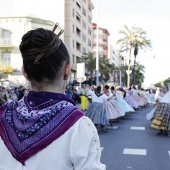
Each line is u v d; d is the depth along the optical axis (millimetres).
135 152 7719
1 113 1438
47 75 1384
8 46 39094
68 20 49875
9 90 18312
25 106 1392
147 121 14742
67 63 1437
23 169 1290
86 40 63438
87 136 1293
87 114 11430
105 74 57500
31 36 1370
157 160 6910
